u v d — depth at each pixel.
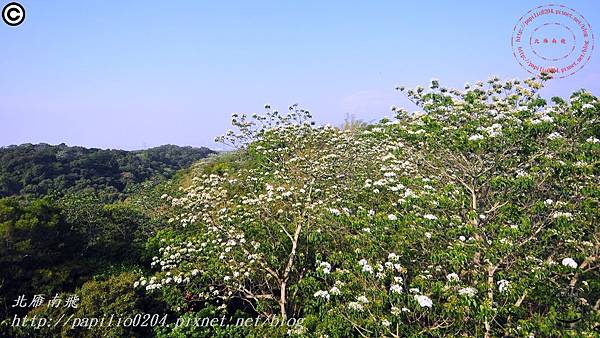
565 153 7.90
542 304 8.23
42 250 16.69
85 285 13.48
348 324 8.01
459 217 8.42
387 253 8.70
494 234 8.14
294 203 13.41
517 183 7.50
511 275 7.32
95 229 19.97
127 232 20.81
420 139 8.95
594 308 8.19
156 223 21.80
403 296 7.54
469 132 8.30
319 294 8.02
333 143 14.14
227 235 13.32
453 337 7.34
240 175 15.77
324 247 11.91
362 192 11.93
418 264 8.84
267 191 13.09
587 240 8.67
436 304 7.53
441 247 8.34
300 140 14.43
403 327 7.70
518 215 8.01
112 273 16.34
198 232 15.15
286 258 13.94
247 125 14.66
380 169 12.58
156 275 13.39
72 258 17.75
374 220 8.60
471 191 8.71
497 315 7.48
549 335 6.82
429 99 9.62
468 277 8.29
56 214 18.50
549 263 7.34
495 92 10.02
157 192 28.83
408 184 9.46
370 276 7.65
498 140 7.88
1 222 16.38
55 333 12.24
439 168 9.49
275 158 14.46
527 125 7.66
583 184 7.91
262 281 14.06
